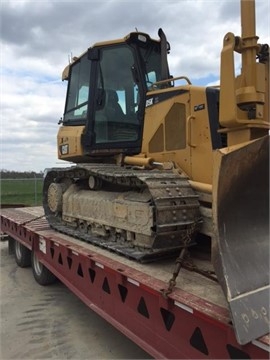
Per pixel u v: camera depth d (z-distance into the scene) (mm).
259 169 2537
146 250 3555
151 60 4789
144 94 4551
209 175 3598
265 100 2834
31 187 18094
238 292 2225
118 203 3938
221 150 2422
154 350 2828
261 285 2367
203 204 3566
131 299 3139
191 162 3779
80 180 5324
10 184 18094
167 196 3258
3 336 4113
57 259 4836
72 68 5957
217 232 2375
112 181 4242
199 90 3707
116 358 3586
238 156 2385
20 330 4254
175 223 3254
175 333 2629
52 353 3713
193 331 2469
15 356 3668
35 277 5992
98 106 5059
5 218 7836
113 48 4891
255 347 2082
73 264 4309
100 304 3670
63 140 5840
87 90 5406
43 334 4141
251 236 2561
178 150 3932
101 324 4387
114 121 4898
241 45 2770
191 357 2486
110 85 4949
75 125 5691
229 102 2762
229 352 2221
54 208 5754
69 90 6012
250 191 2562
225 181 2377
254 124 2760
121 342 3922
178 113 3930
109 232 4316
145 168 4285
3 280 6223
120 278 3232
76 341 3957
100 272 3646
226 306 2416
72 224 5336
